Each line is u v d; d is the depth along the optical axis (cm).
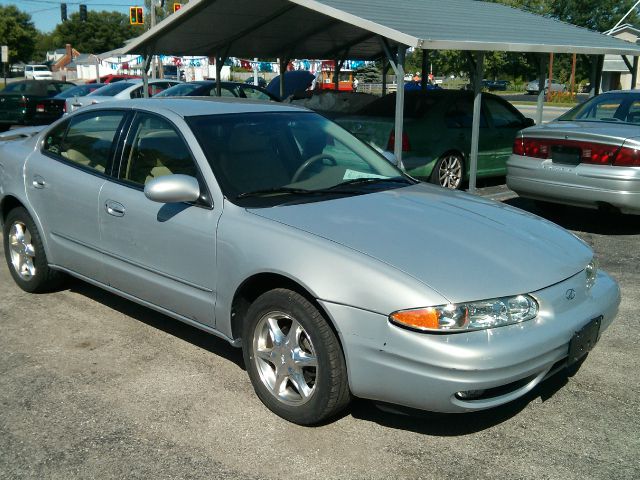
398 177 469
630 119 779
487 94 1049
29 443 336
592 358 435
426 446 335
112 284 465
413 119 955
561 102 3828
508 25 1020
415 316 305
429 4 1057
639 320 500
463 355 300
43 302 537
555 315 332
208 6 974
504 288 320
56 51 10081
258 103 490
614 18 6056
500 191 1009
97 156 477
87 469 315
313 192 411
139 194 432
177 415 363
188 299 404
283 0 945
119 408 370
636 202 686
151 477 309
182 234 398
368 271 321
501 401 318
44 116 1844
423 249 338
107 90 1792
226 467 317
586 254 380
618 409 371
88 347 451
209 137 419
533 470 314
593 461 321
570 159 723
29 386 395
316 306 335
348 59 1526
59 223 501
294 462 321
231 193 389
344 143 481
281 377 356
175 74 4234
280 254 346
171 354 440
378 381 318
